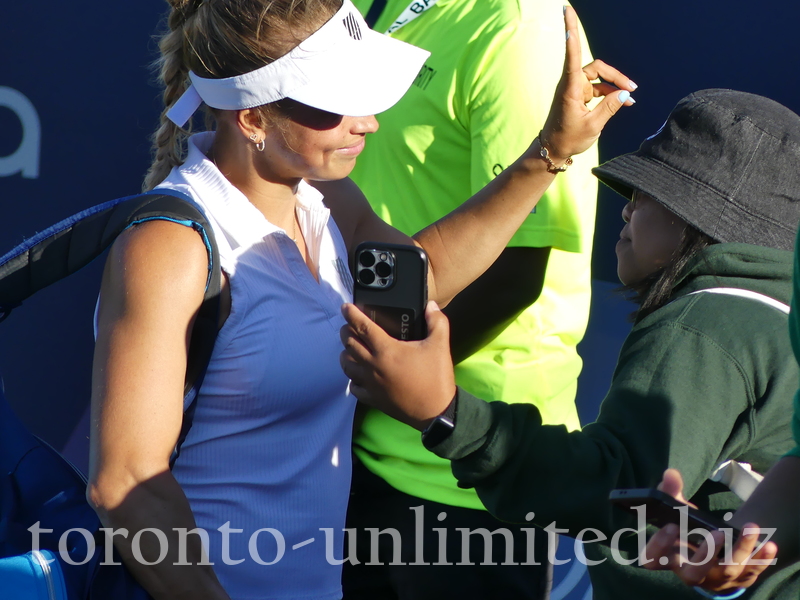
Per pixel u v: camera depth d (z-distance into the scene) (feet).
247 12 14.15
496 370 22.49
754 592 14.29
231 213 14.89
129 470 13.08
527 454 14.10
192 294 13.66
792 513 13.21
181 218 13.74
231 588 15.29
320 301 15.43
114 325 13.37
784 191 15.79
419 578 22.90
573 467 13.92
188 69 15.44
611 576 16.17
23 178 32.91
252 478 15.15
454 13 22.88
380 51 15.08
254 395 14.71
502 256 21.49
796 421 13.44
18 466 14.88
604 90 17.70
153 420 13.17
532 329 22.67
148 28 32.27
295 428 15.44
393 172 23.30
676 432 13.80
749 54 30.37
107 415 13.12
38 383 32.73
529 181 17.79
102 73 32.55
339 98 14.35
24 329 32.71
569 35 16.40
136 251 13.53
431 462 22.45
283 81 14.19
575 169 21.91
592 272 32.53
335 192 18.19
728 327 14.43
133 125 32.71
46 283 14.71
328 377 15.44
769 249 15.26
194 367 14.15
